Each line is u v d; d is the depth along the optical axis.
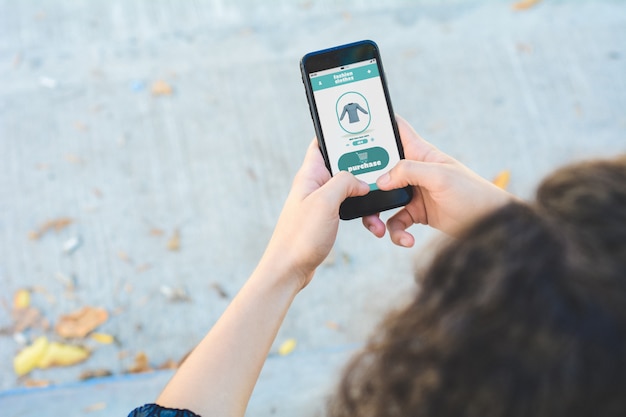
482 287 0.64
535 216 0.66
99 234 3.01
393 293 2.87
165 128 3.26
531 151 3.27
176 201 3.09
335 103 1.62
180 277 2.93
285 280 1.17
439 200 1.37
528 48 3.53
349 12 3.62
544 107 3.38
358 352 0.79
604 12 3.65
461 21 3.61
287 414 2.19
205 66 3.42
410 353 0.68
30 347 2.75
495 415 0.62
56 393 2.38
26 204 3.06
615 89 3.44
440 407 0.65
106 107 3.30
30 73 3.38
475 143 3.29
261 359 1.05
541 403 0.60
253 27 3.55
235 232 3.04
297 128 3.29
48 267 2.93
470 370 0.63
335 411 0.78
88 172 3.14
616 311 0.59
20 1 3.57
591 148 3.28
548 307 0.61
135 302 2.87
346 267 2.97
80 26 3.53
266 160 3.20
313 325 2.86
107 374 2.73
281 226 1.29
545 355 0.60
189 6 3.60
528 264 0.63
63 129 3.24
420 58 3.50
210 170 3.16
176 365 2.76
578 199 0.65
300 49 3.50
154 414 0.93
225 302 2.89
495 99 3.39
